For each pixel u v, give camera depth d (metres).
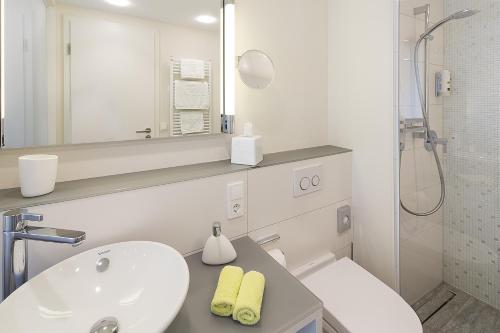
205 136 1.22
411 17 1.31
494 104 1.23
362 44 1.44
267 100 1.38
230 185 1.05
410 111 1.36
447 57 1.31
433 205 1.44
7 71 0.80
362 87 1.46
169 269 0.72
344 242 1.53
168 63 1.06
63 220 0.75
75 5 0.87
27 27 0.82
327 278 1.22
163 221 0.91
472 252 1.39
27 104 0.83
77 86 0.90
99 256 0.76
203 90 1.15
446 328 1.37
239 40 1.26
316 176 1.35
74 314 0.67
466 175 1.35
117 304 0.72
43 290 0.66
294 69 1.47
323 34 1.58
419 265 1.48
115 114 0.97
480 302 1.39
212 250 0.89
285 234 1.25
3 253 0.63
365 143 1.47
